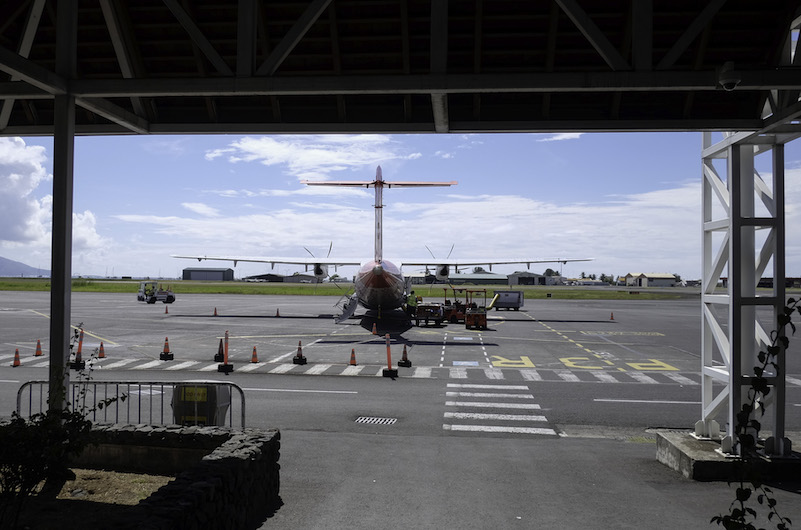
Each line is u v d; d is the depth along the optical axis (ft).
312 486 29.99
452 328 123.44
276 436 28.04
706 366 36.40
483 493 29.17
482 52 31.89
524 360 77.87
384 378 63.57
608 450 38.11
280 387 58.13
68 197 28.35
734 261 32.09
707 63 31.17
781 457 31.55
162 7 30.96
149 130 36.01
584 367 72.33
